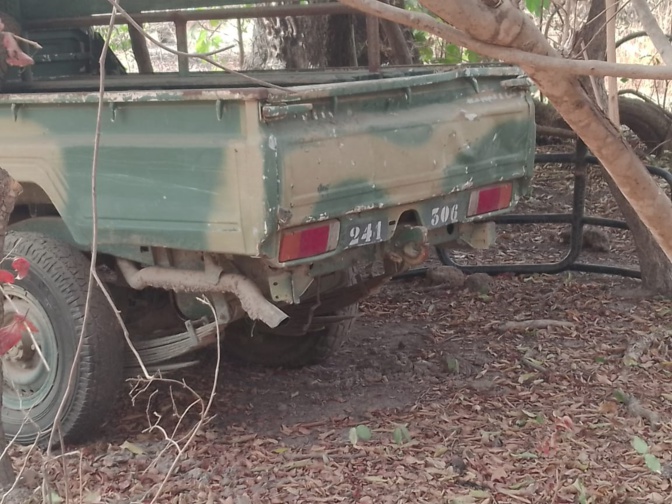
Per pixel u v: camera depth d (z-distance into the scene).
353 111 4.05
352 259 4.30
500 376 5.35
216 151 3.70
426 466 4.25
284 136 3.68
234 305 4.25
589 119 2.30
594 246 8.13
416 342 6.00
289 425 4.74
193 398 5.11
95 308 4.27
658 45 2.32
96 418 4.38
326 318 5.16
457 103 4.56
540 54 2.10
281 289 4.03
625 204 6.74
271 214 3.63
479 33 2.02
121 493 4.08
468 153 4.54
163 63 12.51
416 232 4.32
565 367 5.43
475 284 7.03
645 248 6.72
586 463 4.23
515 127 4.83
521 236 8.69
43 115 4.22
